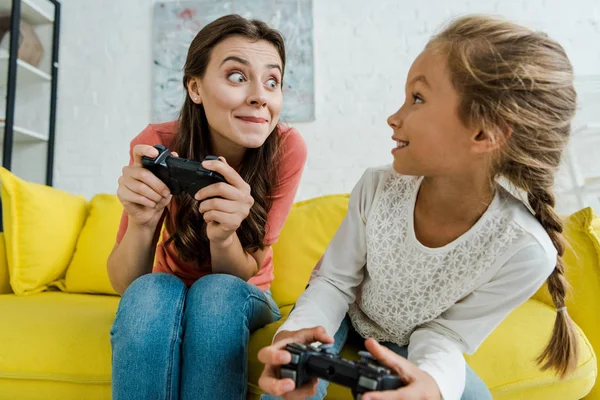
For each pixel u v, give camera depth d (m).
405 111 0.59
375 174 0.75
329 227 1.34
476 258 0.64
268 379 0.49
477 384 0.67
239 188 0.73
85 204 1.51
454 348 0.62
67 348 0.84
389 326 0.73
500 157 0.58
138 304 0.65
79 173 2.15
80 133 2.16
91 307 1.04
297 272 1.27
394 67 2.10
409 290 0.68
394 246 0.69
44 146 2.12
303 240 1.32
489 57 0.54
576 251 0.97
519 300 0.64
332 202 1.40
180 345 0.66
